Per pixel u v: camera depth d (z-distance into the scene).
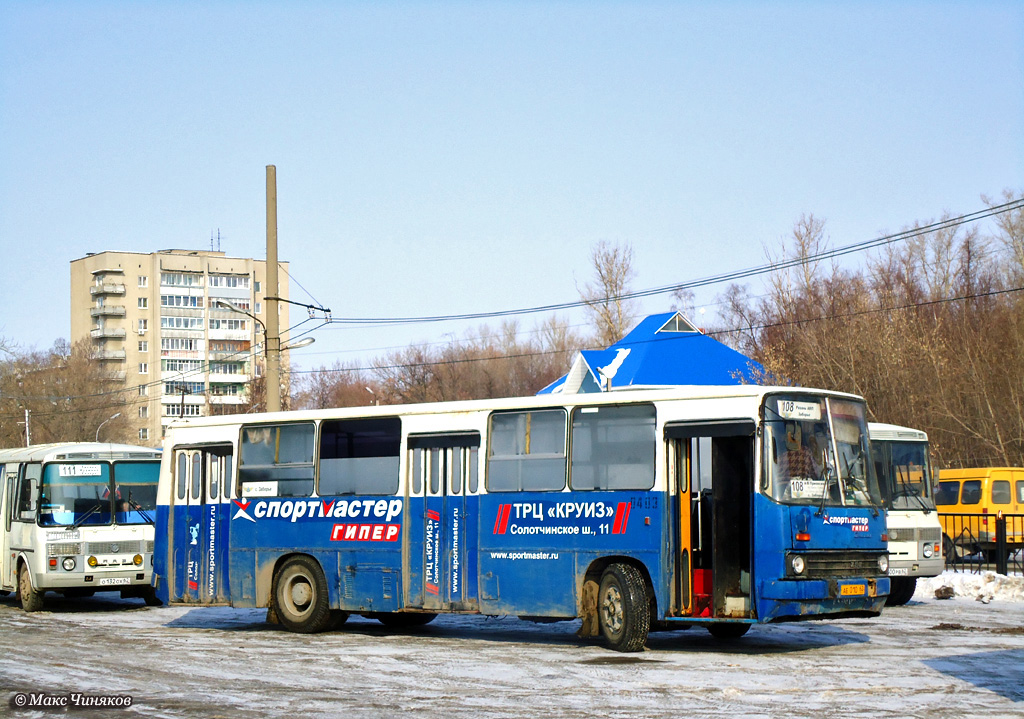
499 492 15.50
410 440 16.44
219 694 11.62
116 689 11.98
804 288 59.56
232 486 18.14
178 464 18.78
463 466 15.90
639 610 14.05
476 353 102.06
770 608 13.23
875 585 13.95
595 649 14.69
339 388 106.94
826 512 13.75
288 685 12.16
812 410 14.14
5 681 12.58
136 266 122.31
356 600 16.62
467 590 15.62
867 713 10.18
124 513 21.72
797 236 60.22
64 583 20.94
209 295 123.69
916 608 19.81
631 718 10.08
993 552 28.92
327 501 17.12
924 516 20.84
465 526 15.75
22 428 84.75
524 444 15.41
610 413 14.71
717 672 12.58
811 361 52.34
